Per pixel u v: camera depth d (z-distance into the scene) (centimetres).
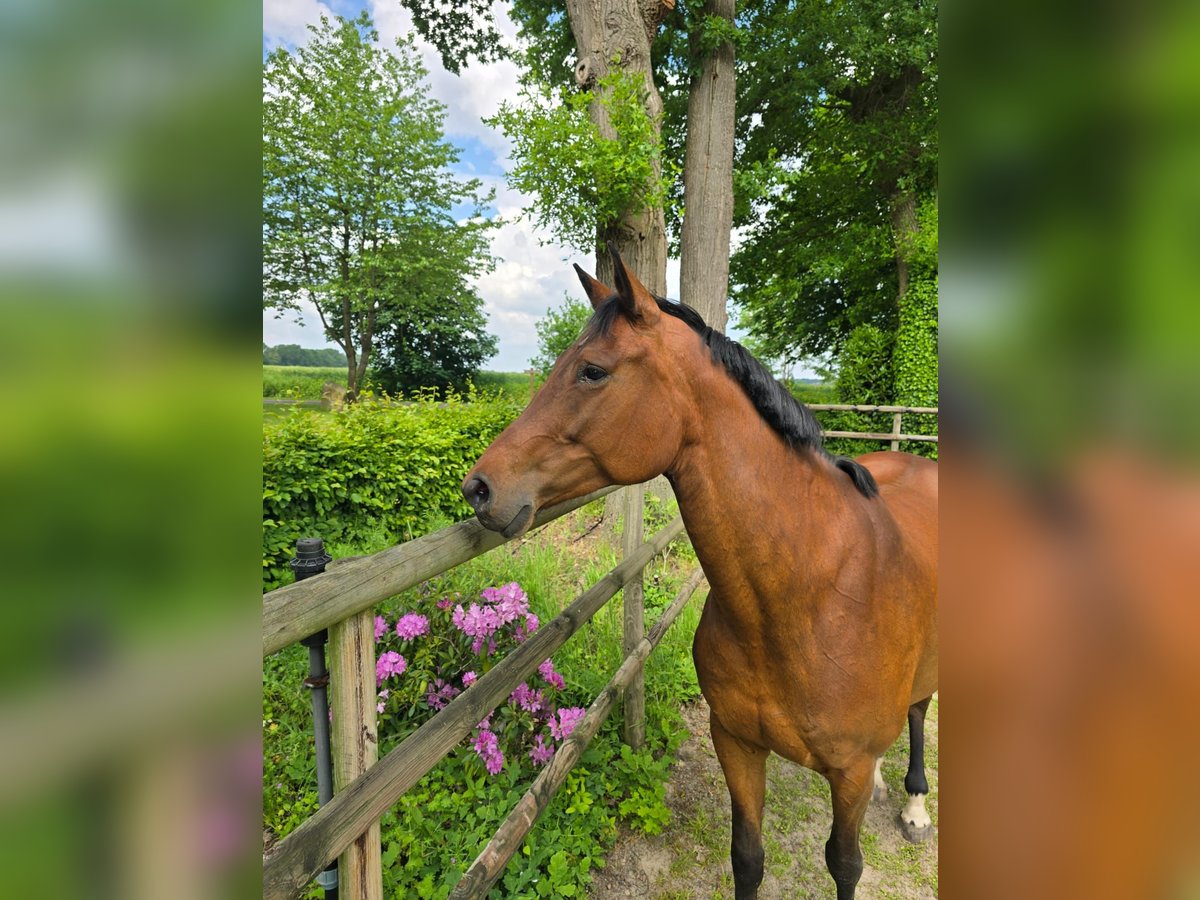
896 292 1040
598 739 240
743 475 121
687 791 235
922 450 809
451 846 181
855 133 890
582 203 462
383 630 234
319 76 1335
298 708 240
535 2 718
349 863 97
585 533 484
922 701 220
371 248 1479
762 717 138
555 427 112
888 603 135
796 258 1050
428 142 1450
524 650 142
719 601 132
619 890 192
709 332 126
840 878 150
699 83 594
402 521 424
